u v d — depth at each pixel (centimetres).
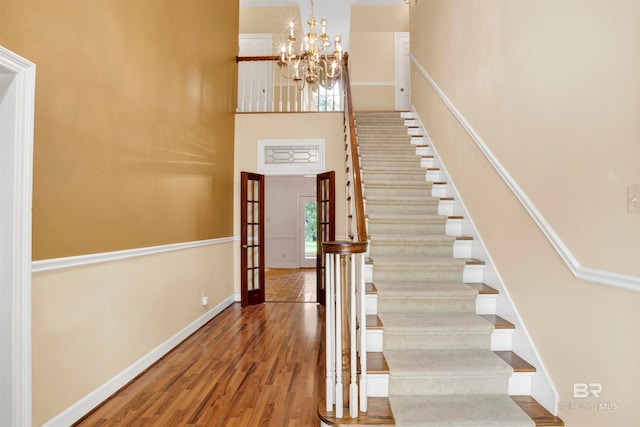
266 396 249
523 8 229
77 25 217
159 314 317
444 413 195
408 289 270
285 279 764
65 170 208
